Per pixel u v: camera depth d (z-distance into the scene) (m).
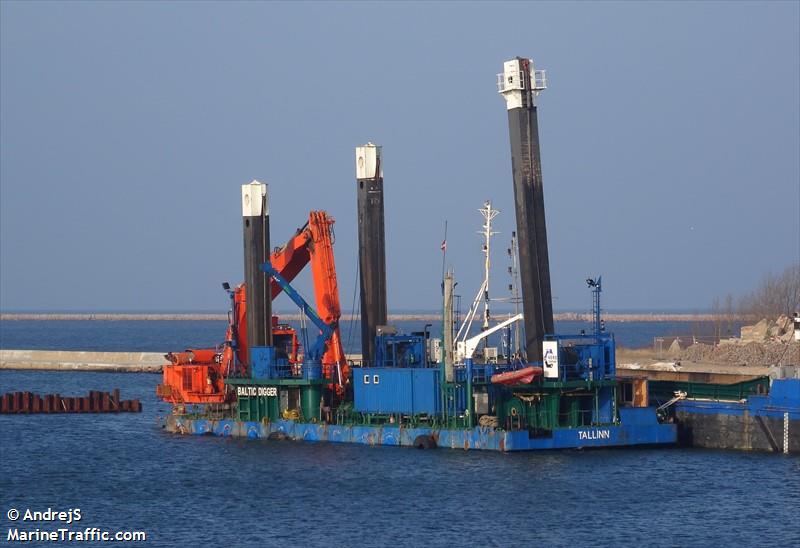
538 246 188.62
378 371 197.62
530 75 189.25
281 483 171.88
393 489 165.00
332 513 153.25
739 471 173.25
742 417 188.38
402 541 139.75
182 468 187.75
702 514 150.12
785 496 158.62
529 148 188.88
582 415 189.75
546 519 148.38
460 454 185.25
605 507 153.88
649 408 190.50
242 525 148.88
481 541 139.38
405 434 192.00
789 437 183.25
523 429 184.75
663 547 136.50
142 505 162.25
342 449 194.00
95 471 189.50
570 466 176.62
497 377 182.88
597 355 188.88
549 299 188.62
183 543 141.38
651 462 179.75
